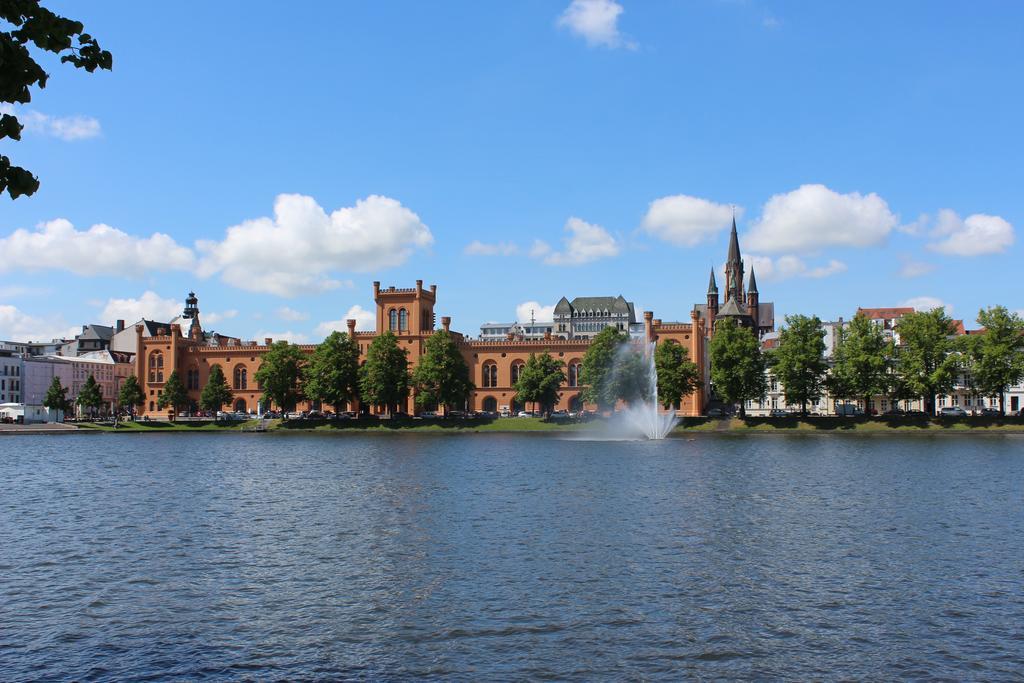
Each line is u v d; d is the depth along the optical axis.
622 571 37.91
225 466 90.06
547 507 56.38
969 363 150.75
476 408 195.75
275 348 175.88
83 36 14.34
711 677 25.56
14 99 13.51
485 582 36.06
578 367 190.62
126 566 39.94
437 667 26.44
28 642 29.08
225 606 33.12
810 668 26.25
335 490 66.75
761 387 154.62
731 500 59.53
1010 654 27.36
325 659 27.22
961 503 58.25
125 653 27.94
